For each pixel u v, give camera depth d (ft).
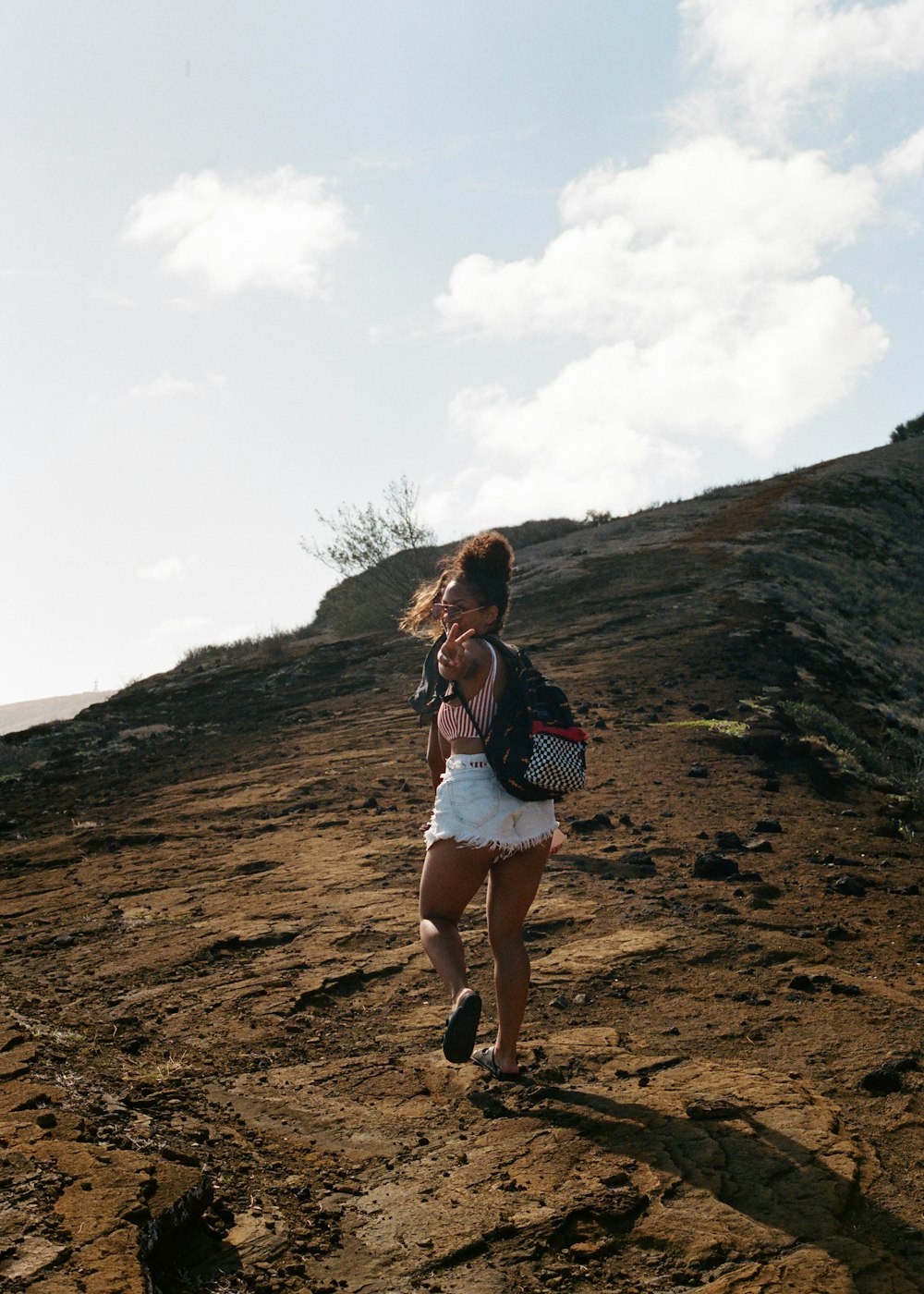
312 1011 16.08
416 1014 15.87
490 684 12.28
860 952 18.03
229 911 22.02
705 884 22.30
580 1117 11.66
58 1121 10.34
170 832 31.71
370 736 46.39
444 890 12.41
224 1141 11.21
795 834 27.27
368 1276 8.84
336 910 21.40
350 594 106.32
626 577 84.48
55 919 22.54
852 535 103.14
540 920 19.79
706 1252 9.02
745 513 111.75
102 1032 15.14
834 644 66.44
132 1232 8.13
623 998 15.84
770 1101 11.85
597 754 36.60
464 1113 12.14
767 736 36.96
